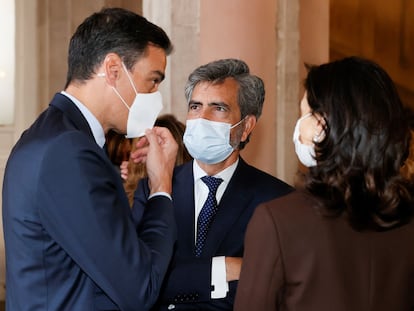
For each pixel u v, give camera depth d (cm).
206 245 263
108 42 218
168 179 232
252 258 191
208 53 486
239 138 271
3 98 704
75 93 220
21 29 698
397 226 186
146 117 228
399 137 188
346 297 185
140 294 204
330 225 187
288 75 574
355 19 834
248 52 494
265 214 190
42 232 203
